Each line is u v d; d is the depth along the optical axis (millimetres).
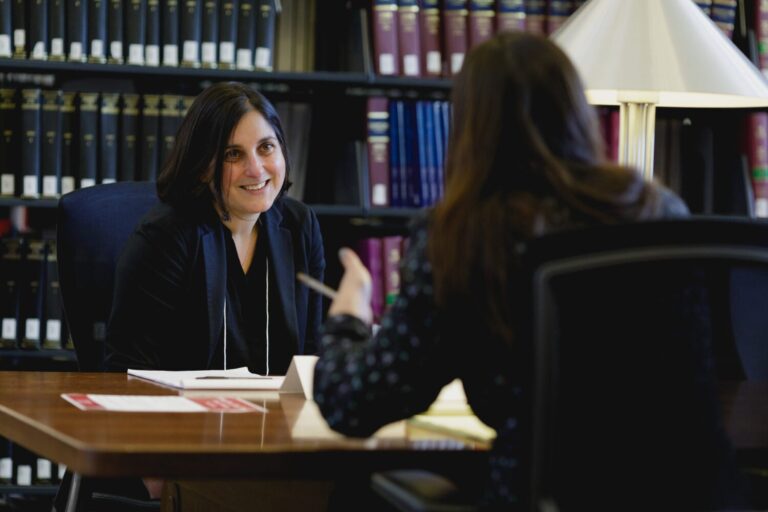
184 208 3311
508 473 1709
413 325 1756
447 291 1714
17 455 4480
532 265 1574
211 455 1804
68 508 2922
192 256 3283
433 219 1786
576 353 1589
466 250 1703
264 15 4562
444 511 1672
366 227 4848
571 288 1583
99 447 1772
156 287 3246
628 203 1726
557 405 1574
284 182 3465
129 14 4504
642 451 1614
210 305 3275
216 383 2664
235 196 3312
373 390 1769
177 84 4738
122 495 3238
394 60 4660
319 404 1829
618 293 1604
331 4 4715
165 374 2857
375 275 4637
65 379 2830
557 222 1700
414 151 4656
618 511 1609
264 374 3361
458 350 1770
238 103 3311
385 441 1955
